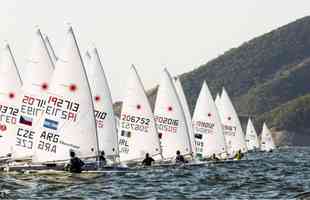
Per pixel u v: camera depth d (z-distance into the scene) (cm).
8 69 13038
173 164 14975
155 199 8944
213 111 18025
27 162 11806
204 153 17950
